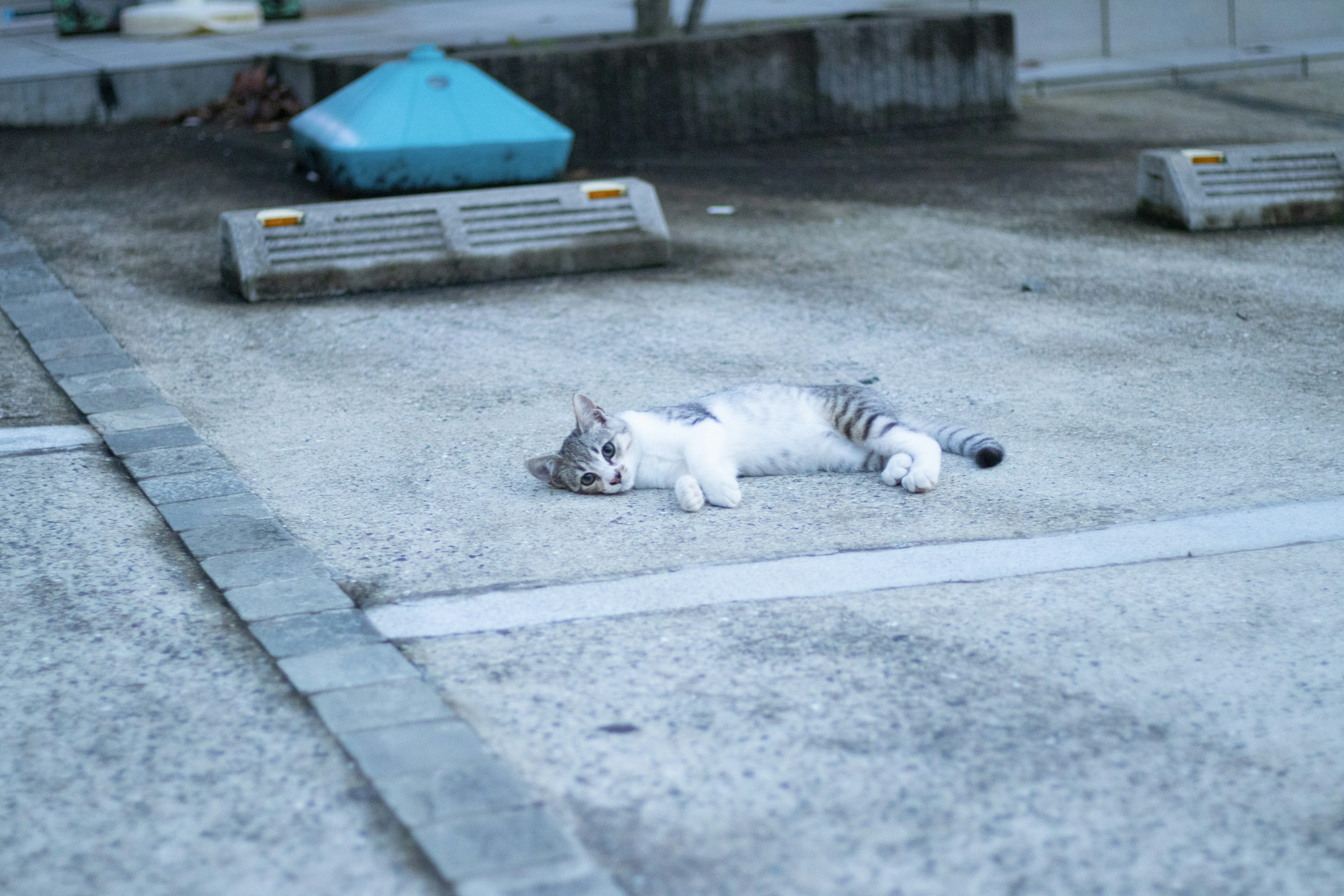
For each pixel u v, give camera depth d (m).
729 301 8.25
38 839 3.14
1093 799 3.22
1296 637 3.97
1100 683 3.74
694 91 13.09
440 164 10.39
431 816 3.15
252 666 3.92
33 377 6.77
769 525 4.89
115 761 3.45
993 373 6.73
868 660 3.88
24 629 4.17
